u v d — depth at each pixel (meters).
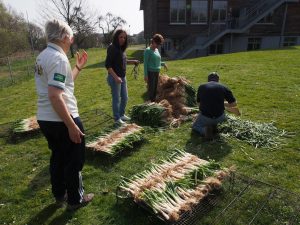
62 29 2.92
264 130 5.44
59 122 3.03
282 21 26.25
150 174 3.77
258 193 3.72
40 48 39.16
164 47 27.66
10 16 37.28
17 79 16.42
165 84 6.95
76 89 10.67
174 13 24.44
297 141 5.09
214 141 5.18
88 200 3.71
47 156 5.03
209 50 25.75
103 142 4.86
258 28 25.98
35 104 9.41
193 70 12.41
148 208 3.29
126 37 5.62
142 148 5.10
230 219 3.32
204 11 24.59
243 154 4.73
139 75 11.93
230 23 24.72
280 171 4.23
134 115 6.38
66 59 2.89
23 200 3.85
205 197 3.61
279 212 3.41
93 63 23.03
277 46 26.83
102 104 8.12
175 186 3.47
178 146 5.09
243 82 9.43
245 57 16.09
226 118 5.57
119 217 3.44
